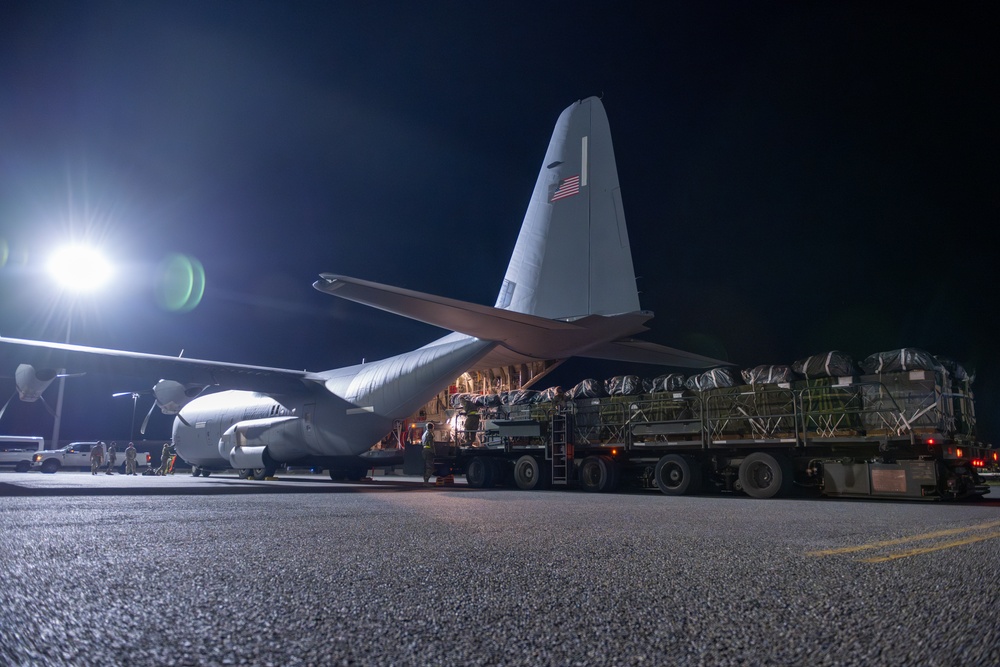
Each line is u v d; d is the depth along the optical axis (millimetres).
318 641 1931
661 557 3689
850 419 10859
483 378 17500
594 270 14250
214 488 13125
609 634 2035
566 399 14531
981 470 11109
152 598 2508
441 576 3055
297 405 18859
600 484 13406
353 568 3270
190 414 23297
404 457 16875
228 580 2906
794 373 11562
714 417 12258
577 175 14961
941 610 2357
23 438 33625
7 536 4539
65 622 2121
